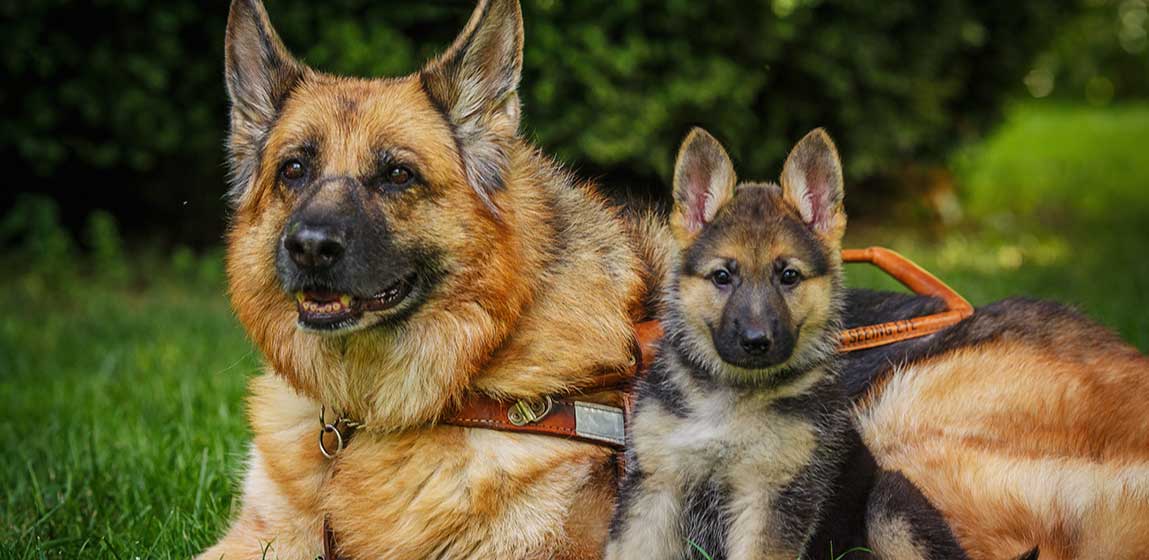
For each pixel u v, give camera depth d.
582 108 3.55
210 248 4.38
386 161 1.85
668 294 1.79
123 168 4.20
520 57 1.89
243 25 1.92
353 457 1.87
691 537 1.75
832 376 1.77
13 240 4.27
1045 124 10.24
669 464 1.74
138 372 2.68
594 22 3.51
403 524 1.85
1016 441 1.86
